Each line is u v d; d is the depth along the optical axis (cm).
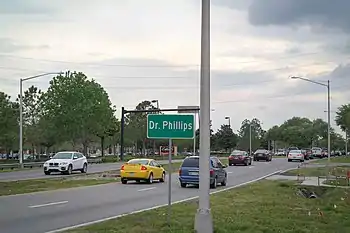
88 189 2722
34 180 3409
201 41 1167
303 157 7556
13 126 7194
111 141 10400
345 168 4978
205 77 1161
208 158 1166
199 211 1167
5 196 2262
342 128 10169
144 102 10138
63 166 4200
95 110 7650
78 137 7831
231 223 1357
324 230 1287
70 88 7512
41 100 7612
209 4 1173
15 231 1297
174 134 1281
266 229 1277
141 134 10069
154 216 1517
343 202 1988
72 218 1560
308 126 14262
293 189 2698
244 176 4069
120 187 2898
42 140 7725
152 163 3366
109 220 1455
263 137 14575
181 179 2981
